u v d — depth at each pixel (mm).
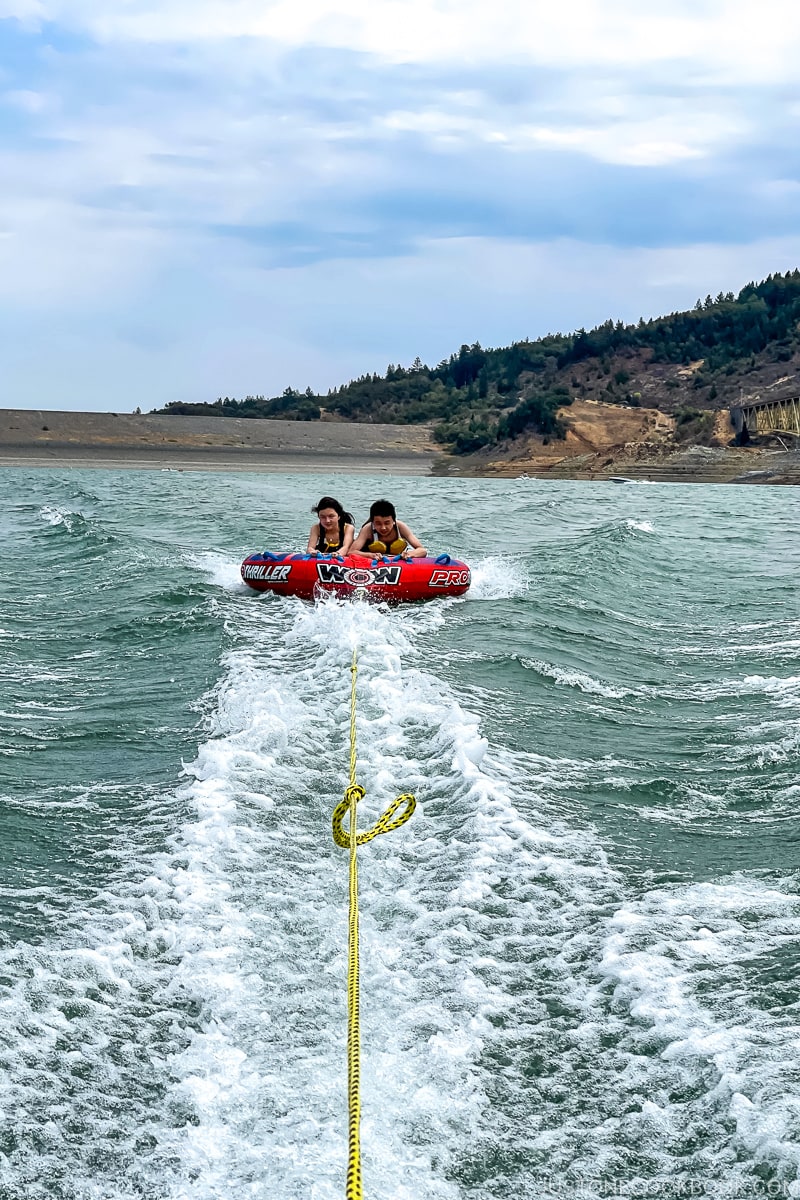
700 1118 3574
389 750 7016
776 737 7582
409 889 5172
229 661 9344
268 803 6094
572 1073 3814
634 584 14797
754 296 129750
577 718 8109
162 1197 3227
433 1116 3584
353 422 117375
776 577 15914
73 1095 3643
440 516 28125
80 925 4758
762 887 5238
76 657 9891
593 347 129000
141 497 33531
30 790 6402
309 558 12977
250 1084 3721
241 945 4594
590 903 5059
